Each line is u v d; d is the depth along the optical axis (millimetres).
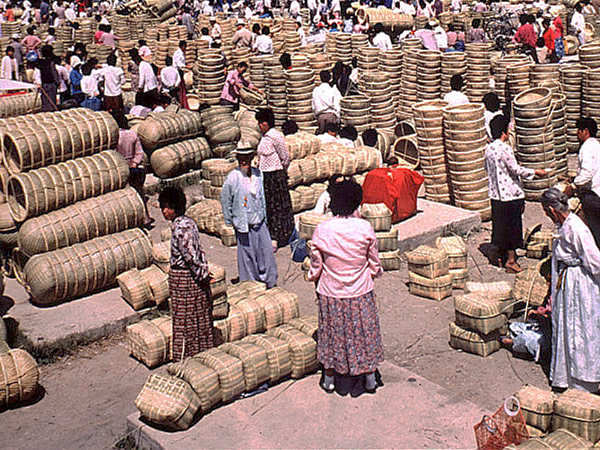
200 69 17250
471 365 6945
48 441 6082
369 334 5977
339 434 5609
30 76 18062
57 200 8711
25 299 8680
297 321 6961
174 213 6445
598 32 25531
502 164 8836
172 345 7176
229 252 10297
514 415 5312
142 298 8203
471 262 9570
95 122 9414
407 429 5645
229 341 7023
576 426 5320
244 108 15984
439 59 15594
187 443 5570
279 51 25438
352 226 5855
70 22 31969
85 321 7941
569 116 14328
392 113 15094
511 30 26016
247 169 8258
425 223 10383
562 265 6148
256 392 6266
